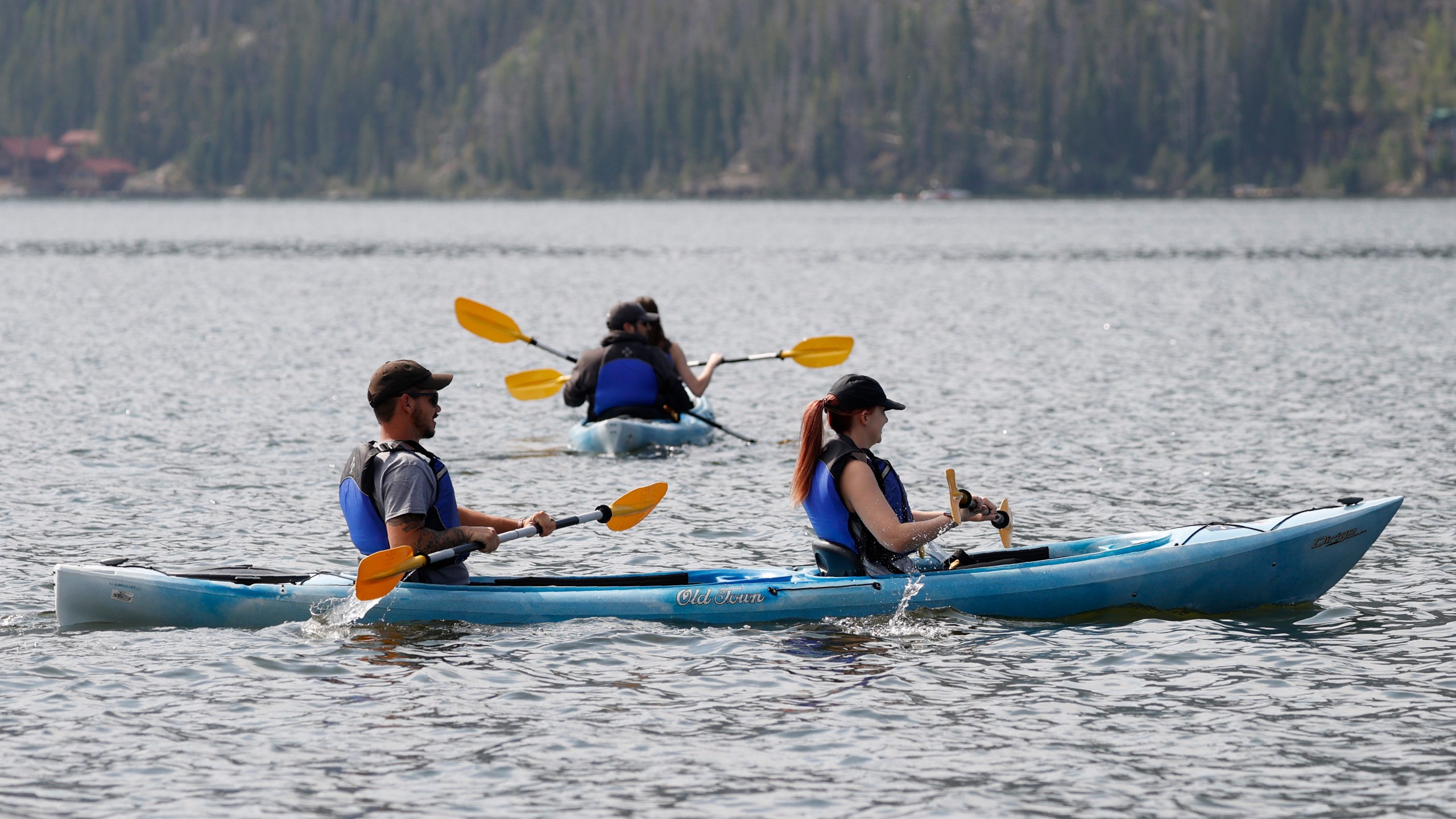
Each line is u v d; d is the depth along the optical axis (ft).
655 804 70.18
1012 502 147.13
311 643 95.71
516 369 279.49
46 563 119.55
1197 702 84.48
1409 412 207.10
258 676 89.10
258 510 143.43
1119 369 265.34
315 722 81.15
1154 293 474.90
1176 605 104.32
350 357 292.61
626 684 87.97
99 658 92.48
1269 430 191.72
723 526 136.98
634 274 605.31
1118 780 72.95
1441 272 579.07
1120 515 140.56
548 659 92.53
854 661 92.43
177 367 269.23
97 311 400.26
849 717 82.12
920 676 89.40
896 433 192.24
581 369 186.29
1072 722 81.35
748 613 100.53
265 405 220.23
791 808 69.77
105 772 73.87
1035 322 370.73
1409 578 113.91
